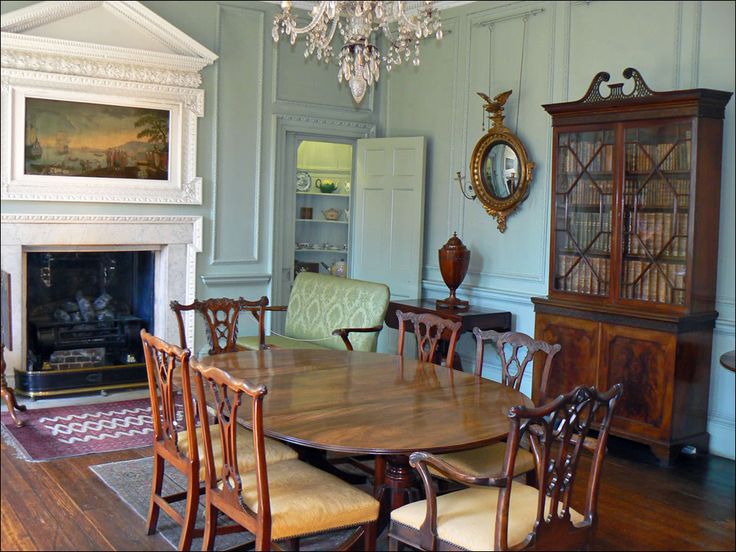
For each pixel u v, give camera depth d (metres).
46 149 5.53
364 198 6.90
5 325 5.16
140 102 5.85
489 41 6.01
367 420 2.83
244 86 6.40
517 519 2.54
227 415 2.65
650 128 4.51
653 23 4.87
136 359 6.09
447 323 3.96
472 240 6.23
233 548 3.07
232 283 6.48
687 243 4.35
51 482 3.99
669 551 3.37
